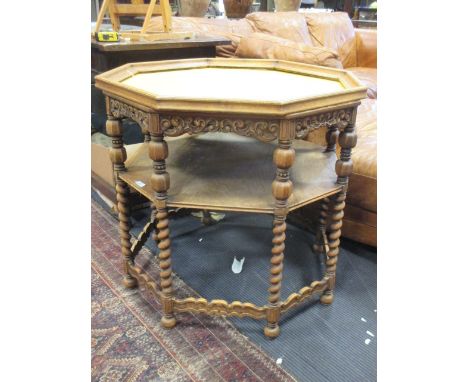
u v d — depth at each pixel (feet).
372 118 5.47
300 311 3.90
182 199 3.17
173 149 4.14
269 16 8.20
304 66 4.05
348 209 4.67
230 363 3.29
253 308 3.46
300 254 4.79
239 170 3.70
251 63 4.32
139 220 5.48
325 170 3.80
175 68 4.10
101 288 4.13
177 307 3.57
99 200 5.98
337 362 3.33
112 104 3.34
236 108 2.65
